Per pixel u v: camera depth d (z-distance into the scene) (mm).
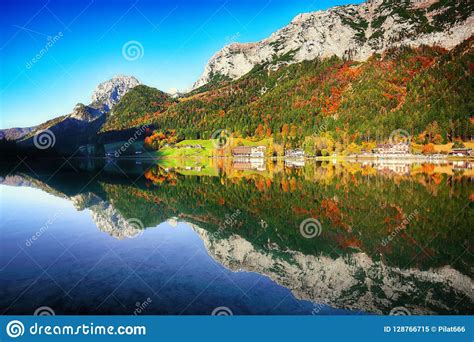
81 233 13789
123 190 30125
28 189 30672
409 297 8492
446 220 16984
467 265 10727
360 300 8266
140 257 10664
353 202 22734
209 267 9844
